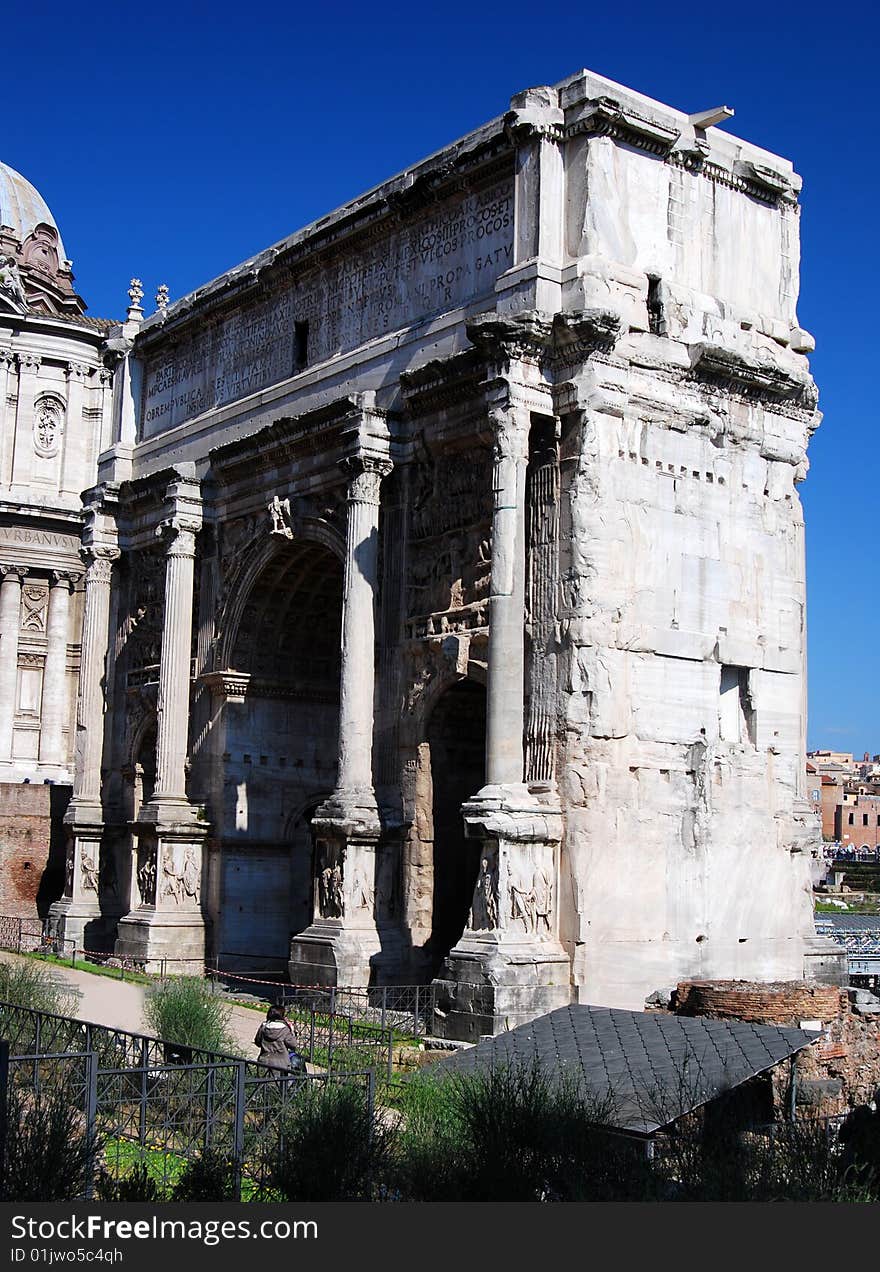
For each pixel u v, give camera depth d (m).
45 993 28.30
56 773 61.69
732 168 35.09
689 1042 21.33
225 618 42.06
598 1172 16.12
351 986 32.06
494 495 30.77
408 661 34.72
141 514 47.62
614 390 31.47
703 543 33.12
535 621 31.38
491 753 30.08
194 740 42.94
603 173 32.28
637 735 31.28
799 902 34.34
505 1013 28.20
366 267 38.50
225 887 40.84
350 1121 16.94
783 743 34.44
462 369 33.00
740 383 34.16
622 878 30.56
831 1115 21.69
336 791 33.97
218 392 44.75
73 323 63.69
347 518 35.88
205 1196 15.63
